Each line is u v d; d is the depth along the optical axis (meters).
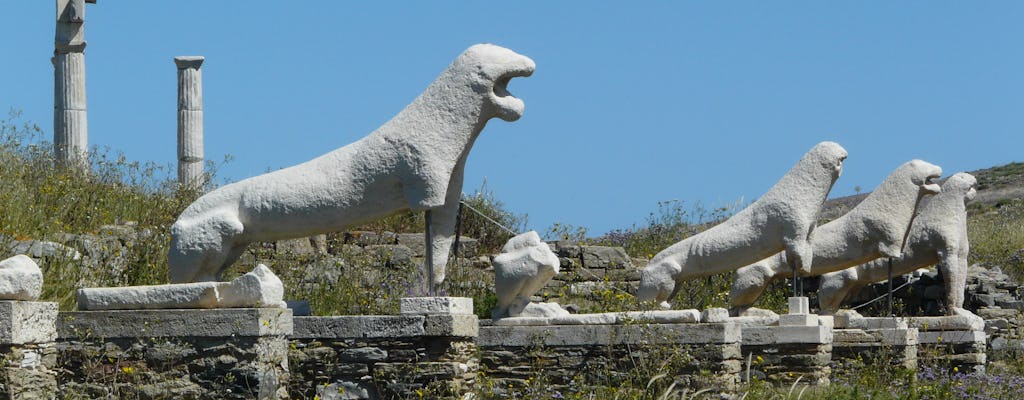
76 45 28.16
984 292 27.02
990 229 35.31
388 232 24.95
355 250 23.42
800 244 20.30
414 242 24.61
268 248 22.44
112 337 13.61
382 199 14.92
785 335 19.69
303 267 21.77
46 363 12.91
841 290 24.31
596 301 24.11
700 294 24.97
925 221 24.67
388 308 20.55
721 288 25.31
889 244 22.75
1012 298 27.16
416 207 14.68
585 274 25.20
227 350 13.35
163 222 22.20
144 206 23.31
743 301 21.70
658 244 30.03
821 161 20.47
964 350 23.27
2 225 19.03
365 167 14.85
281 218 15.02
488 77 14.78
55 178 22.52
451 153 14.77
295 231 15.12
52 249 18.30
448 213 15.16
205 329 13.40
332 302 20.48
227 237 15.00
